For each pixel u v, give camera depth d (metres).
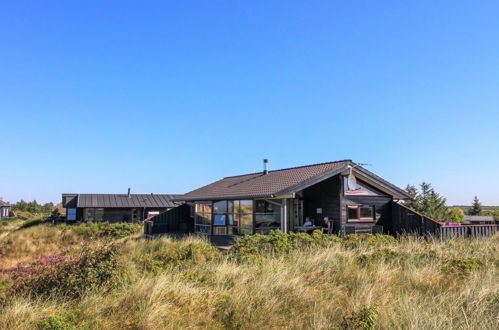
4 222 43.50
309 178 16.66
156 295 6.64
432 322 5.25
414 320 5.34
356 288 7.16
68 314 6.13
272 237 11.78
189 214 25.67
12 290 7.92
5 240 25.17
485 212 49.59
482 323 5.32
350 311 5.96
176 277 8.02
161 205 42.62
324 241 12.00
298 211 19.36
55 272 8.05
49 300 7.37
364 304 5.98
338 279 7.87
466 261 8.90
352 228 17.86
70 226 29.20
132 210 42.00
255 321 5.86
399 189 18.73
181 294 6.89
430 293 6.77
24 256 21.28
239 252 10.83
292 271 8.22
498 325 5.31
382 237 13.06
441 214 33.25
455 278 7.94
